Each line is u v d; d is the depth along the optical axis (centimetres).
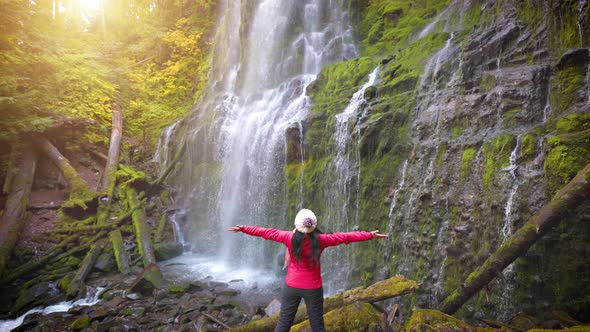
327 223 812
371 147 746
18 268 831
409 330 410
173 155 1405
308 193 865
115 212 1143
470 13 888
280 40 1334
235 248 1020
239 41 1568
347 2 1300
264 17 1398
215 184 1161
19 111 1204
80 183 1173
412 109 736
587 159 434
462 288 461
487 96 606
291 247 332
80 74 1532
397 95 795
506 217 491
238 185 1075
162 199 1250
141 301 722
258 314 652
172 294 751
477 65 670
